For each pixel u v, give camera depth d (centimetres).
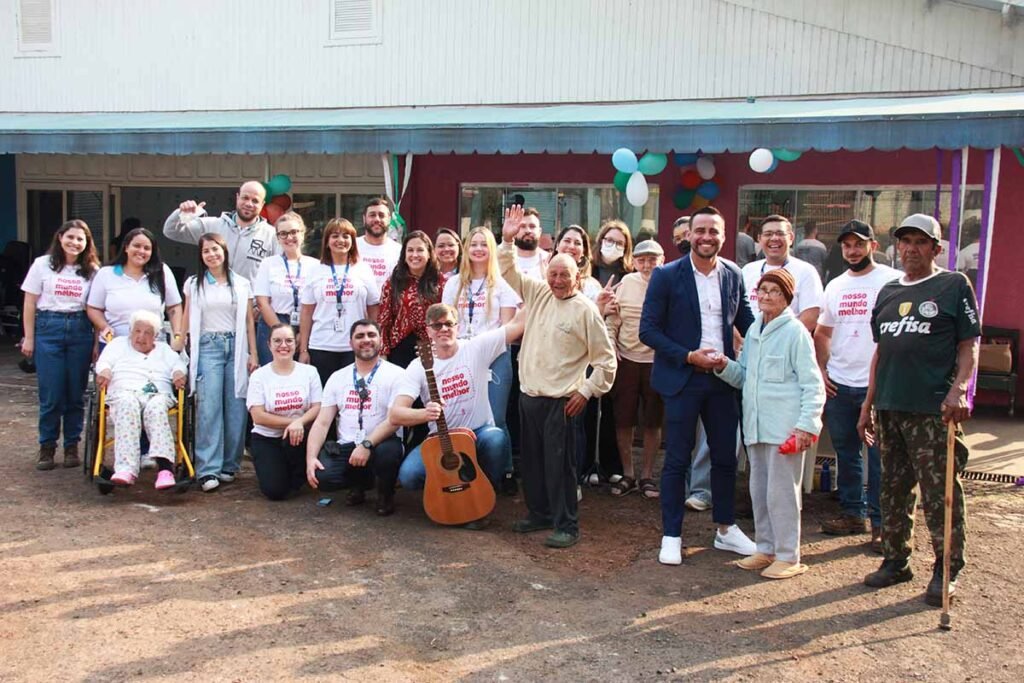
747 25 1108
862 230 570
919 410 473
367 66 1300
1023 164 880
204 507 632
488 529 599
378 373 633
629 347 661
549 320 567
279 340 643
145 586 495
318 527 595
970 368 463
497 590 500
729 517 559
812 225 1088
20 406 951
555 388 561
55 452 762
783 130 826
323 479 622
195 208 748
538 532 595
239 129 1067
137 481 691
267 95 1358
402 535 583
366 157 1337
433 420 596
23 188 1564
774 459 518
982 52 1012
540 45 1208
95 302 703
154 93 1418
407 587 501
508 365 655
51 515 607
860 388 574
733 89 1120
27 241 1566
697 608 479
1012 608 478
